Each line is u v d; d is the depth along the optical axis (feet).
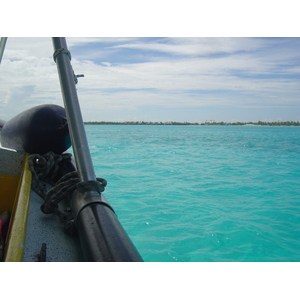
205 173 33.81
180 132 165.58
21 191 5.53
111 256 3.37
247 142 87.81
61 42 5.77
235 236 15.01
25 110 9.09
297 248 13.89
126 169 35.45
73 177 5.66
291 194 24.48
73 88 5.52
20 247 3.83
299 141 93.91
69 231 4.93
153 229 15.70
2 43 6.31
